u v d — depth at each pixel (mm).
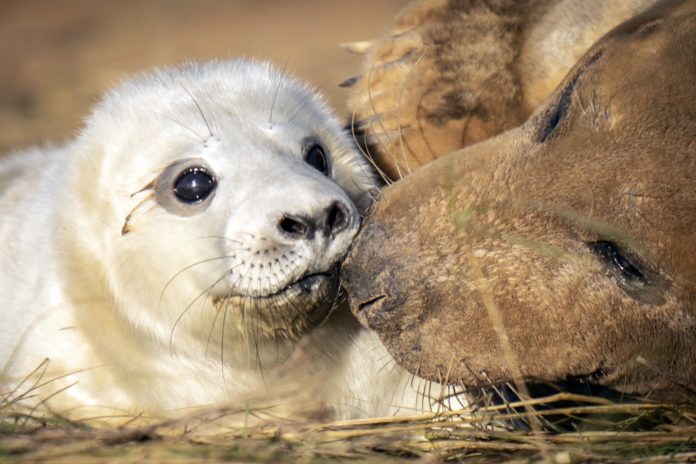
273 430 9727
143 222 10250
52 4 37625
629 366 9312
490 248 9250
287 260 9406
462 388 10461
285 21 34312
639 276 9008
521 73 12227
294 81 11445
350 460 9055
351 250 9539
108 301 10578
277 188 9547
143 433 9430
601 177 9062
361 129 12352
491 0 12547
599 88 9336
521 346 9234
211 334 10305
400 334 9445
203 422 9719
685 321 9023
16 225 12469
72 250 10758
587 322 9117
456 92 12102
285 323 10016
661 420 9766
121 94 11312
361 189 10969
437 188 9547
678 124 8969
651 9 10055
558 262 9125
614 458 8969
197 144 10180
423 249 9344
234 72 11188
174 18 35125
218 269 9758
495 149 9734
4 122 23391
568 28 12078
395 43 12742
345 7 35594
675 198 8797
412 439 9766
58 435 9383
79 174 10859
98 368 10578
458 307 9273
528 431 9672
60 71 28344
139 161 10406
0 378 10711
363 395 10836
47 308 10898
